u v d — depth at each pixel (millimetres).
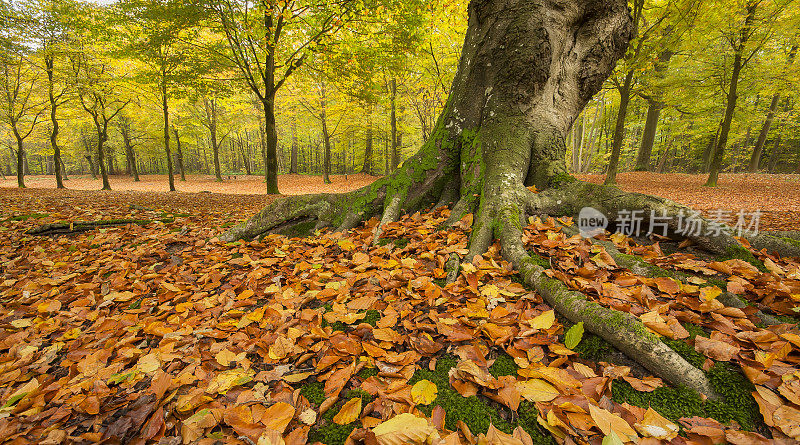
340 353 1577
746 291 1823
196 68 10211
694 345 1435
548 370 1358
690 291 1771
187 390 1454
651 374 1365
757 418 1162
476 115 3439
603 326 1486
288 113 22219
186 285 2668
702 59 11336
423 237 2871
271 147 11664
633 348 1393
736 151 28375
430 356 1589
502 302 1858
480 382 1316
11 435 1249
